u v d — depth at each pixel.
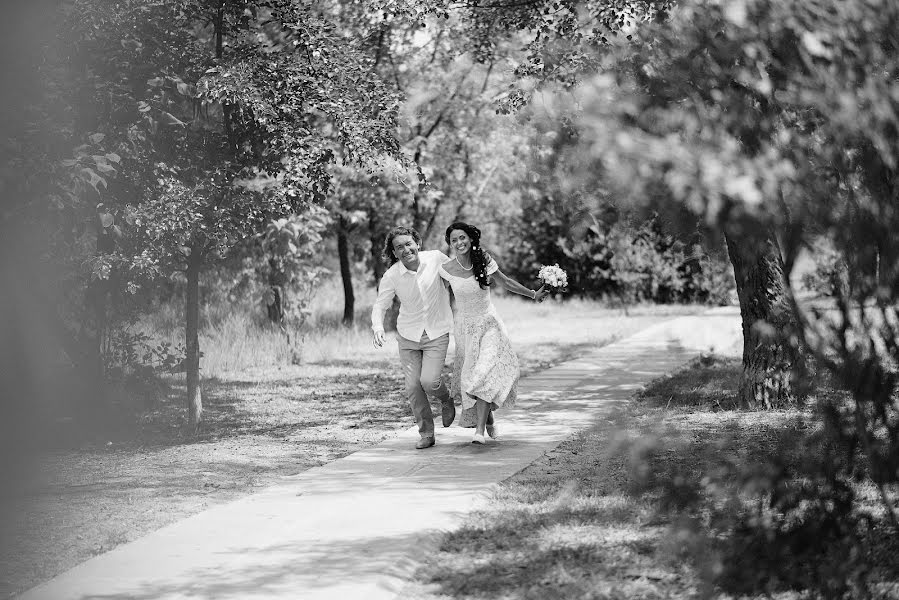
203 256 10.34
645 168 3.26
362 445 9.41
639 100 3.71
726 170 3.37
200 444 9.65
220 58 10.13
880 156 4.07
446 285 8.67
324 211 17.39
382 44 19.64
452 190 23.98
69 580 5.08
